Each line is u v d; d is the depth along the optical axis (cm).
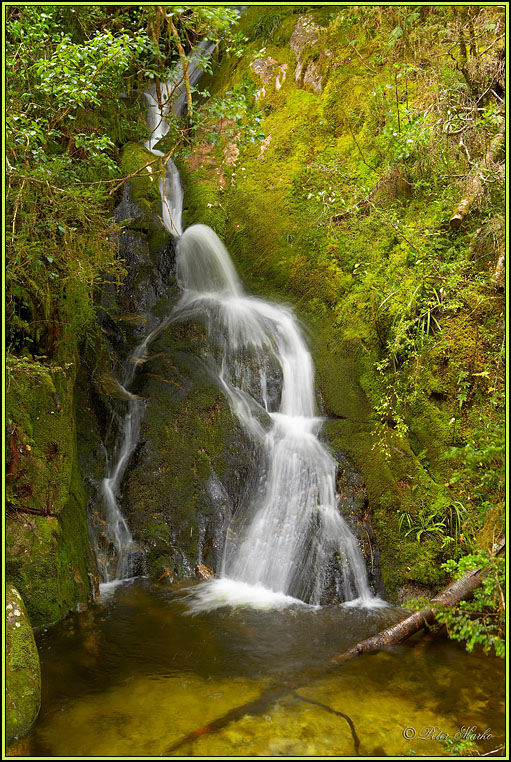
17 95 384
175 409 539
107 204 624
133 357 591
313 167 700
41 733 284
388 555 463
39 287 413
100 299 612
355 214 636
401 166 573
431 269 509
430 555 457
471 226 513
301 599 449
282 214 714
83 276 390
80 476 483
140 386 559
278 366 590
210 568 478
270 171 750
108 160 439
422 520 471
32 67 381
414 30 534
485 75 500
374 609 434
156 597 440
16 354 422
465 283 496
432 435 512
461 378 498
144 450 518
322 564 457
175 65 509
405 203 595
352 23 661
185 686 327
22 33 381
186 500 497
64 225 363
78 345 542
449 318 520
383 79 658
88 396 539
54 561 397
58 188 366
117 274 445
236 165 782
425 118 494
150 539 481
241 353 594
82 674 336
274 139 763
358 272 619
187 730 287
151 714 300
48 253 370
